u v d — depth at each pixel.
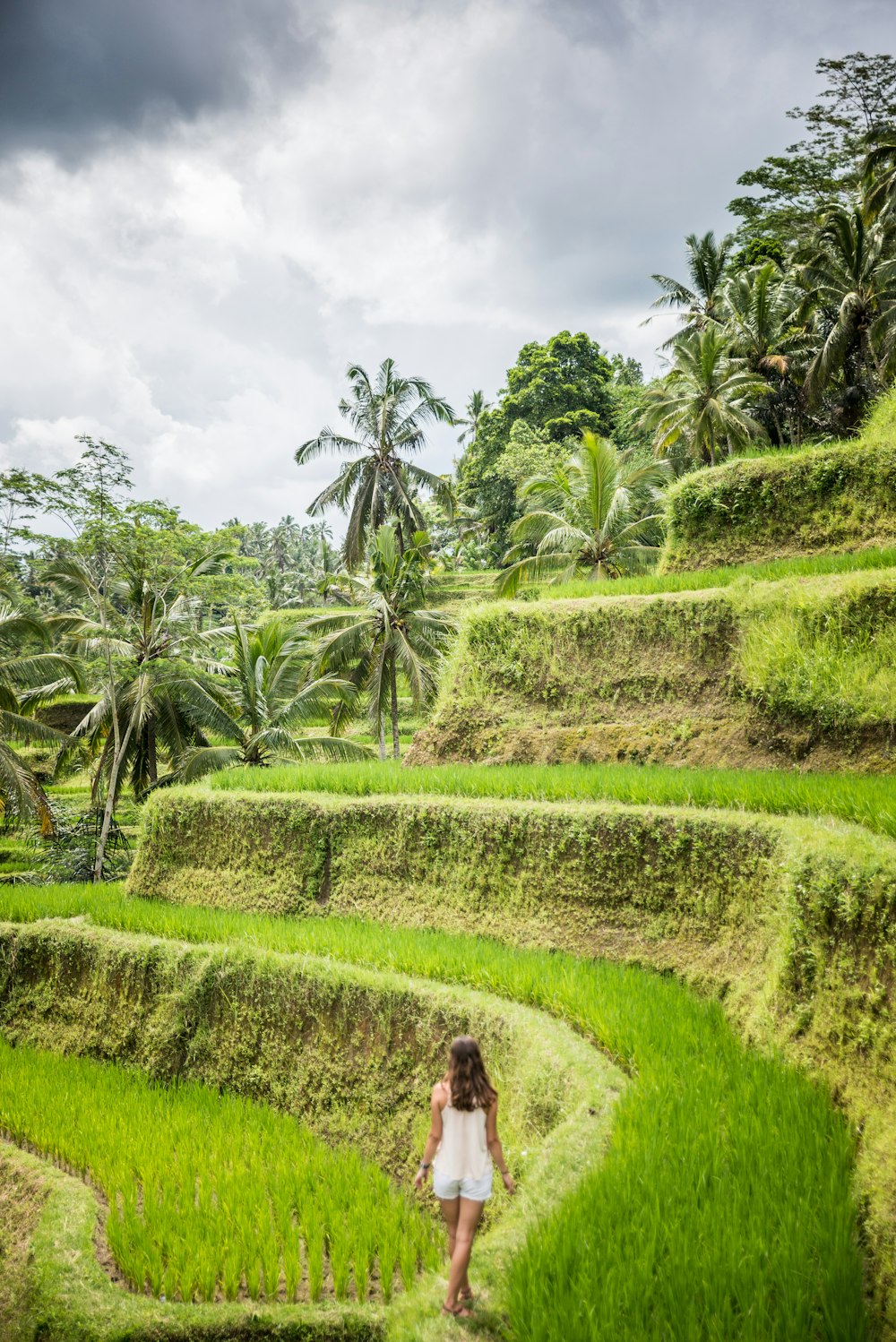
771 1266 4.71
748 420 33.59
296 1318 6.12
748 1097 6.61
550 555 28.31
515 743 16.39
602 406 54.06
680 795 11.51
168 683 25.27
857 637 13.50
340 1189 7.66
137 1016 11.91
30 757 37.94
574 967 9.97
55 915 14.67
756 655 14.21
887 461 17.53
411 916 12.68
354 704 29.69
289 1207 7.41
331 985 10.12
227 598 27.97
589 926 11.12
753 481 19.00
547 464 45.31
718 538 19.38
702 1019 8.51
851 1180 5.65
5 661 23.75
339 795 14.77
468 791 13.71
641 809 11.13
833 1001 7.16
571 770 14.09
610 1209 5.32
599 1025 8.16
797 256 34.84
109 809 23.41
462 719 17.19
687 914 10.45
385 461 39.47
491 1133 5.48
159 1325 6.26
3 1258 7.91
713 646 15.20
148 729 26.83
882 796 9.33
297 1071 10.13
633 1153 5.91
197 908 14.45
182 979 11.52
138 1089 10.81
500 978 9.58
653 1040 7.89
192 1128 9.38
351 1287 6.66
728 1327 4.39
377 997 9.72
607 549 27.59
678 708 15.25
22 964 13.35
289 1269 6.58
